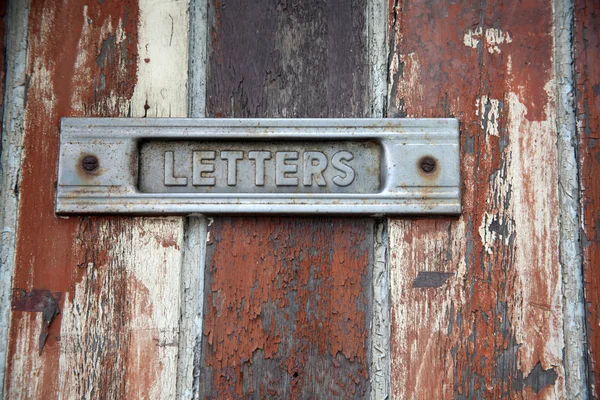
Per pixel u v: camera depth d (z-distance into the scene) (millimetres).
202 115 771
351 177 750
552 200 749
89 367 728
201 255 749
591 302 726
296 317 740
